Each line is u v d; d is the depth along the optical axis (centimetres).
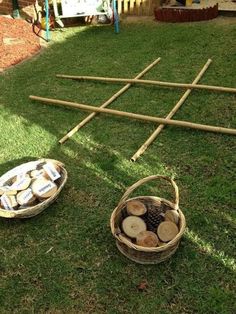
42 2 319
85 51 267
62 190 145
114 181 148
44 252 123
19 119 193
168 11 302
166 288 109
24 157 166
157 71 229
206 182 143
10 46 277
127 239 114
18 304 109
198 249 119
